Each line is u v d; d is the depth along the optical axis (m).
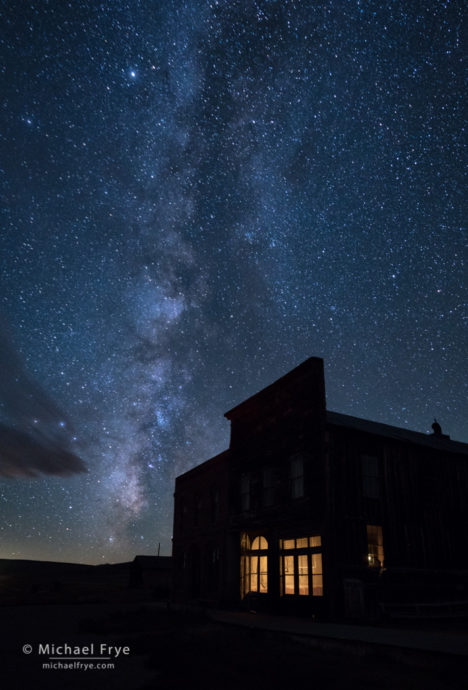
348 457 16.95
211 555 23.48
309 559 16.36
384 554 16.23
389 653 8.73
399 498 17.36
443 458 19.27
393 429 21.70
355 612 14.38
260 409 21.20
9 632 12.65
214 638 11.27
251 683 6.73
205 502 25.30
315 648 10.09
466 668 7.26
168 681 6.84
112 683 6.98
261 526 19.19
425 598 15.85
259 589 19.52
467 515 18.69
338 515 15.86
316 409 17.28
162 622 14.31
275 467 19.17
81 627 13.18
